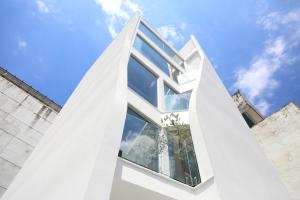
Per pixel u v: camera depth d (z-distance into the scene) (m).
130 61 9.26
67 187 3.56
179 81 12.09
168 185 4.80
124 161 4.57
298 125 14.16
